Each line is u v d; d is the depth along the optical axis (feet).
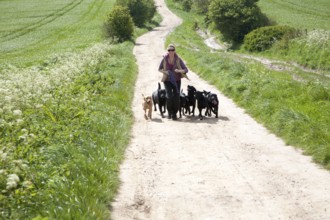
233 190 21.90
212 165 25.86
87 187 20.21
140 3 219.41
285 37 124.98
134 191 22.29
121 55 93.66
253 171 24.61
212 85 56.80
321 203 19.95
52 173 20.72
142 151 29.25
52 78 50.47
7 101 35.17
